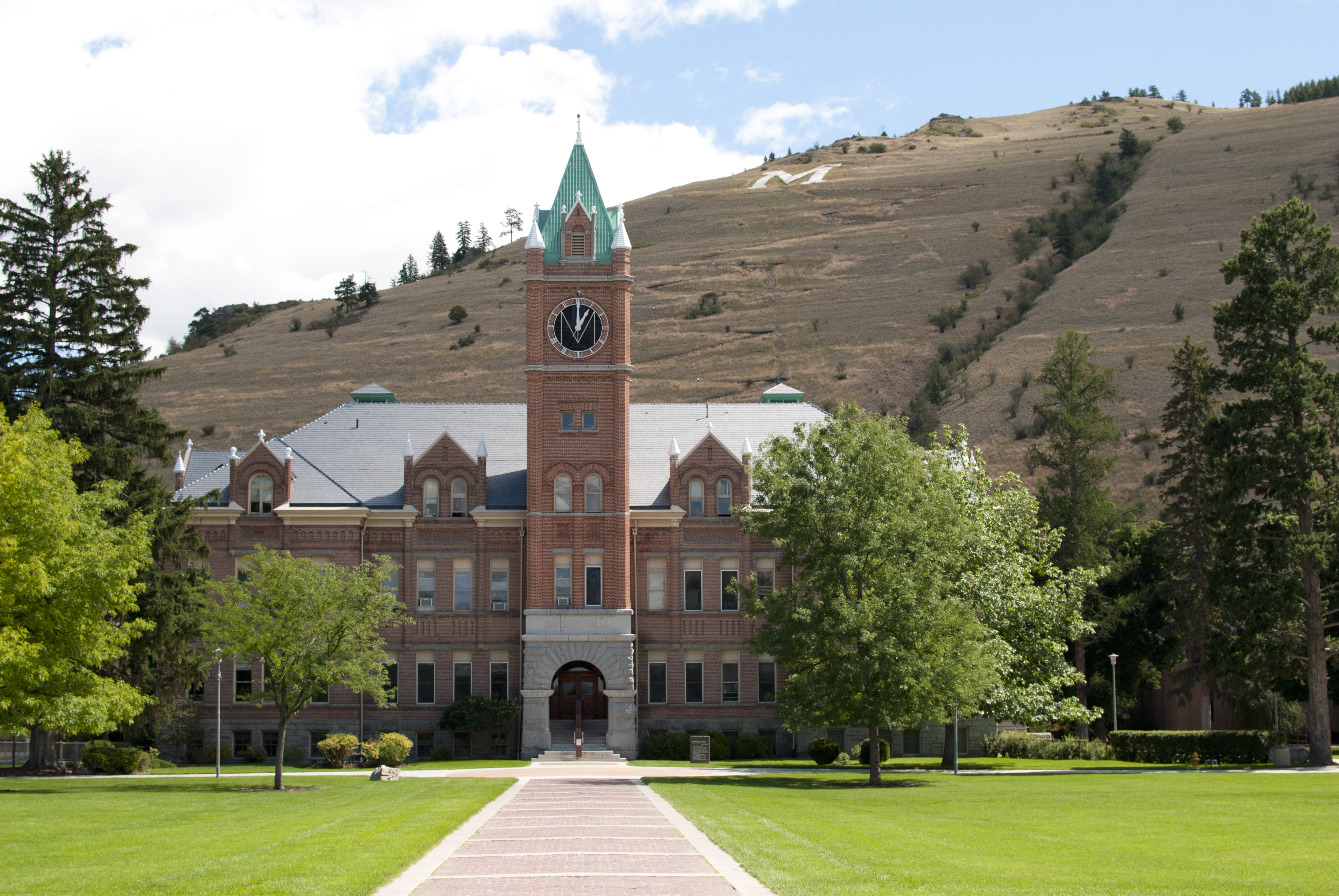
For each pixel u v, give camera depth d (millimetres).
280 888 22359
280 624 53094
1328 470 67375
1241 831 33594
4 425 48375
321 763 72250
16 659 43812
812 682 53938
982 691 56844
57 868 25344
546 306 77812
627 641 75562
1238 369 155375
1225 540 68375
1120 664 94750
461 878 24031
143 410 69875
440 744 77625
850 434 56750
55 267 66625
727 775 59594
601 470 77125
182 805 41500
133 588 49750
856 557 54000
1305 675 75438
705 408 87312
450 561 79375
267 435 181625
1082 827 34438
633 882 23578
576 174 80500
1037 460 104188
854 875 24562
